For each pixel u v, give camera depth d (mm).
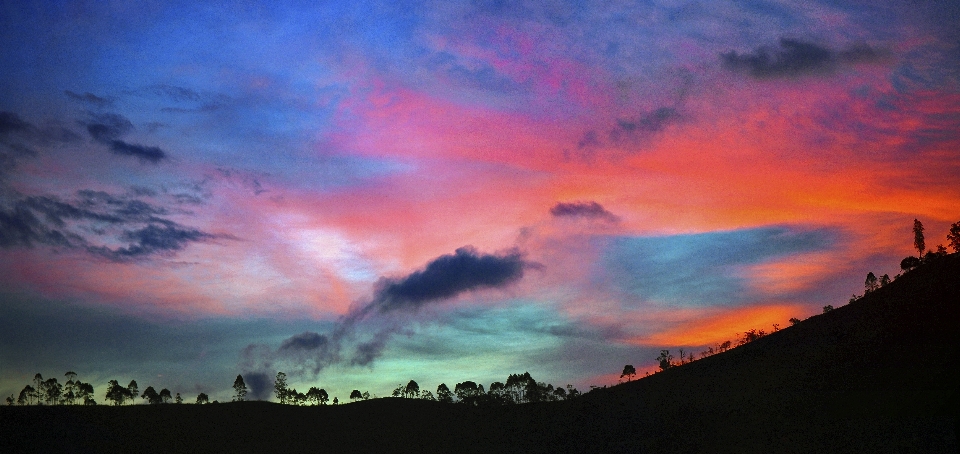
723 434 94375
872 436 74750
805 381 111875
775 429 89250
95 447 112562
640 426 111688
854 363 110750
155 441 118125
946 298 118688
